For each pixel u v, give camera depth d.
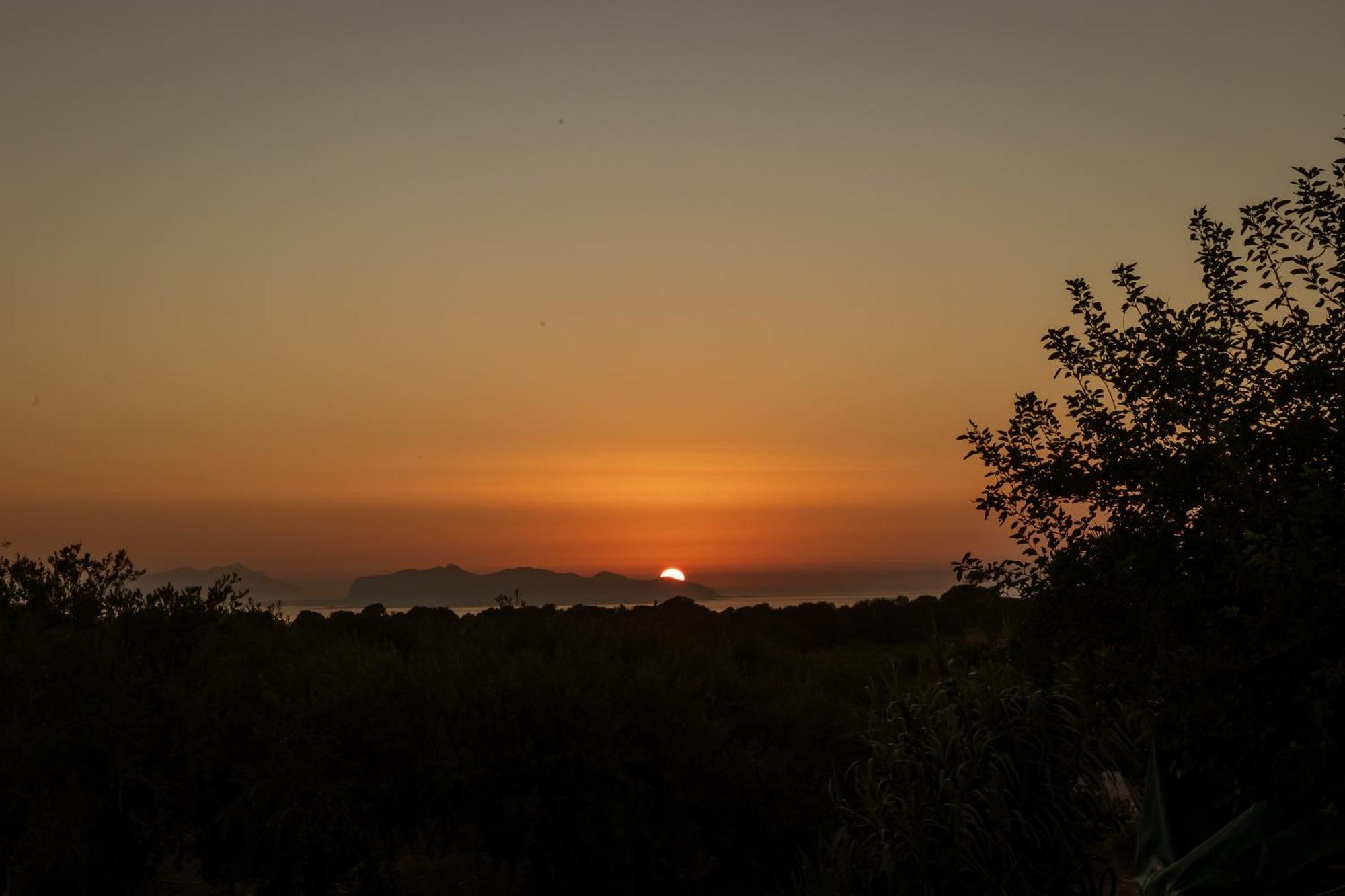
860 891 7.03
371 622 14.55
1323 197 4.09
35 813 7.18
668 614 16.05
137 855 7.67
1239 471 3.84
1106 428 4.36
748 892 7.93
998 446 4.60
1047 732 7.09
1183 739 3.89
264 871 7.21
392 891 7.73
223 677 8.18
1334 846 3.91
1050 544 4.46
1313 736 3.49
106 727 7.48
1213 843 4.00
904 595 34.31
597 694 7.85
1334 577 3.30
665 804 7.76
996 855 6.66
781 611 33.38
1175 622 4.01
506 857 7.80
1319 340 4.11
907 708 7.72
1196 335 4.30
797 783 8.09
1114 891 5.95
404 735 7.54
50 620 9.75
